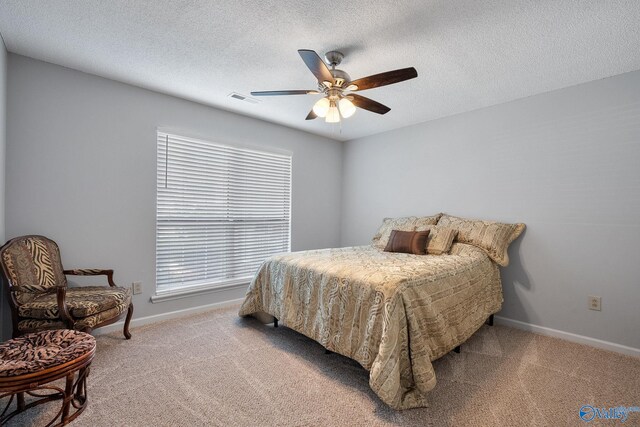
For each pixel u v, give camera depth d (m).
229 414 1.59
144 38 2.02
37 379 1.27
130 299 2.40
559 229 2.70
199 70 2.46
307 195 4.27
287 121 3.76
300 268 2.43
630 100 2.37
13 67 2.21
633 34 1.89
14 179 2.21
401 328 1.71
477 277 2.48
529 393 1.79
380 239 3.58
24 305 1.92
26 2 1.67
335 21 1.81
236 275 3.54
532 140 2.86
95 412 1.58
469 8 1.67
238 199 3.55
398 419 1.56
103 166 2.61
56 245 2.31
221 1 1.65
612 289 2.43
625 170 2.38
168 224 3.01
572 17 1.74
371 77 1.91
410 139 3.88
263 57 2.25
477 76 2.49
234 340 2.51
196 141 3.19
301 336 2.61
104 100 2.60
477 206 3.24
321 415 1.59
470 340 2.58
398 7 1.68
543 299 2.77
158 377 1.93
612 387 1.86
